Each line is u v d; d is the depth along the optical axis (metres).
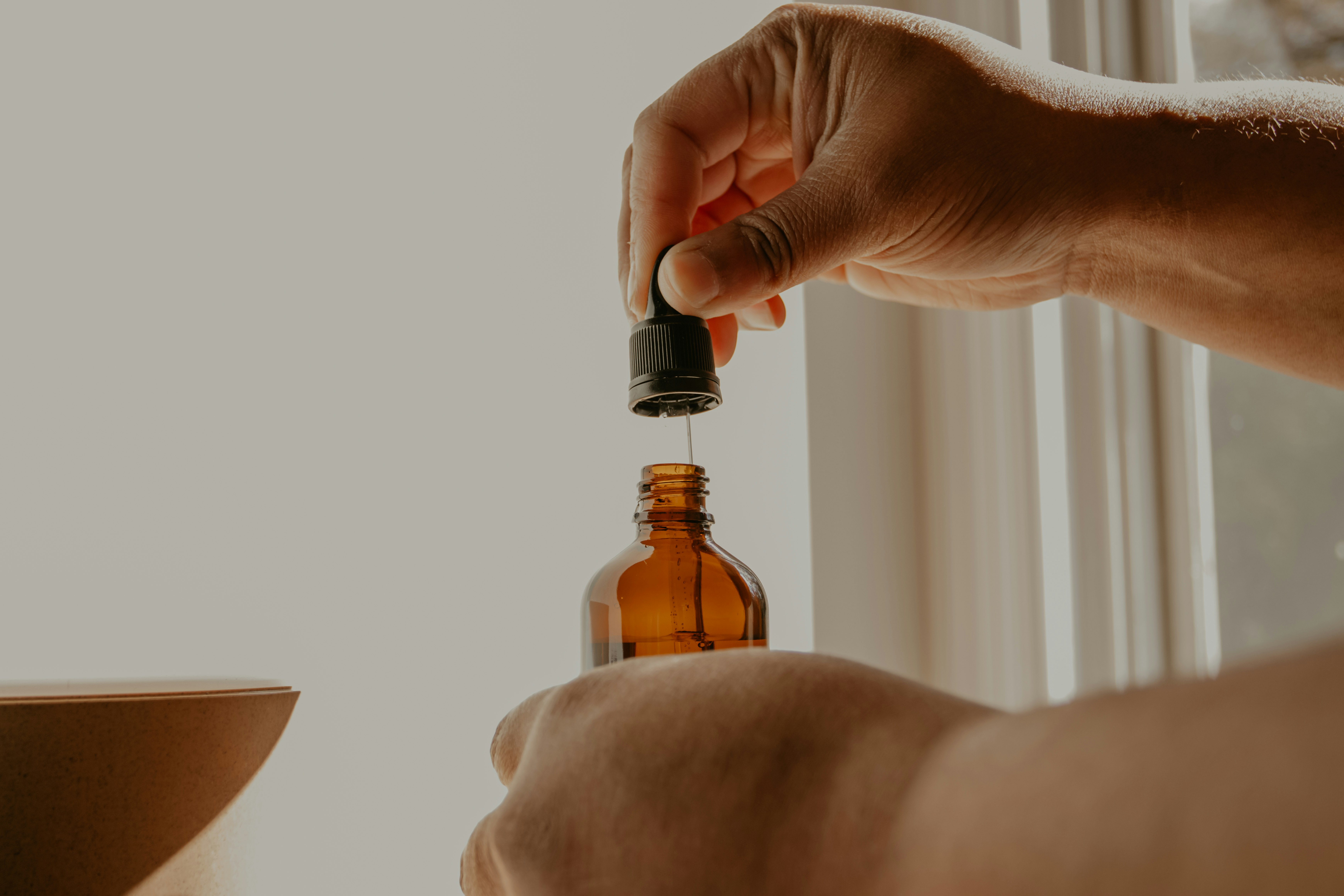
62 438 0.59
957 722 0.16
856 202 0.46
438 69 0.72
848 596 0.83
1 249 0.58
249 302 0.64
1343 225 0.51
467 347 0.71
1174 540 0.94
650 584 0.44
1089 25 0.93
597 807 0.18
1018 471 0.90
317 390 0.66
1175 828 0.10
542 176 0.74
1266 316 0.56
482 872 0.21
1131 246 0.55
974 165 0.47
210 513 0.62
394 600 0.66
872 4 0.86
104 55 0.62
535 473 0.71
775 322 0.60
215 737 0.35
